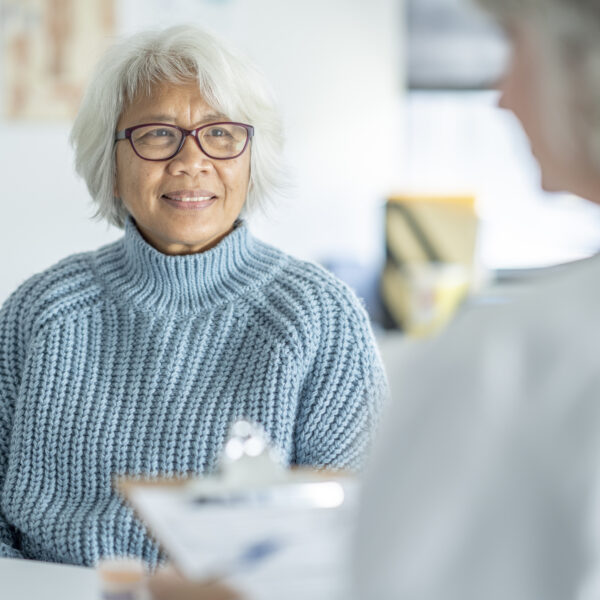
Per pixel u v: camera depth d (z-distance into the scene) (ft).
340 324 5.16
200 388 5.06
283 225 15.38
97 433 5.05
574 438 1.70
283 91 15.28
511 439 1.74
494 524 1.70
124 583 3.32
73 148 5.58
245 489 3.55
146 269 5.25
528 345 1.82
